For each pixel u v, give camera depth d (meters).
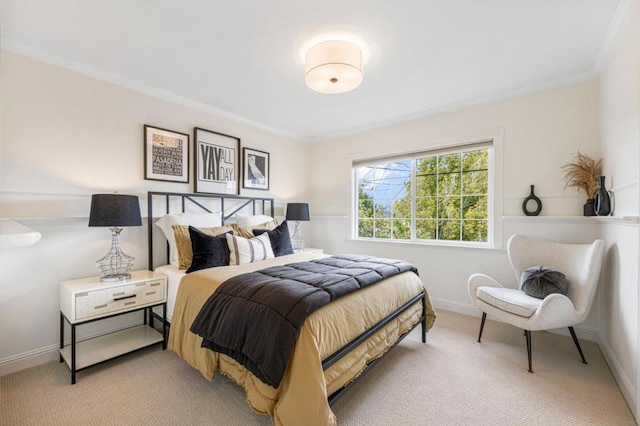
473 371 2.04
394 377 1.97
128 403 1.70
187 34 1.94
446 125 3.32
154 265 2.77
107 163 2.51
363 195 4.18
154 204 2.81
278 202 4.16
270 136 4.05
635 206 1.66
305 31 1.91
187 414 1.60
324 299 1.54
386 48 2.10
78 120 2.34
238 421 1.56
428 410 1.65
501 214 2.95
